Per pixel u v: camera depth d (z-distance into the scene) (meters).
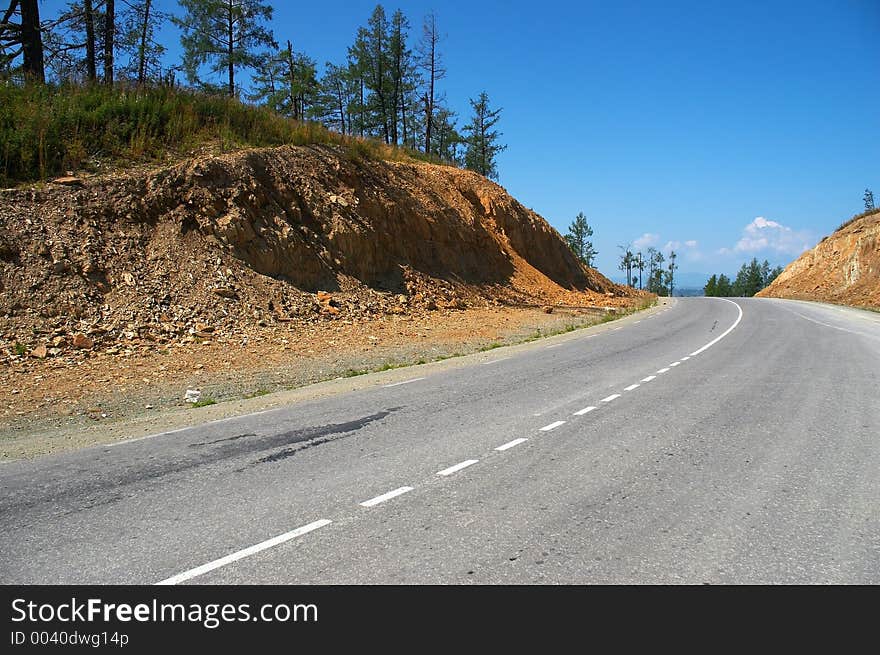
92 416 8.73
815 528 4.34
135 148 19.45
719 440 6.73
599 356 14.11
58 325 13.32
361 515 4.70
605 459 6.06
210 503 5.04
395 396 9.62
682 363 12.80
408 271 24.53
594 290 40.41
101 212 16.62
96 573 3.88
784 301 40.88
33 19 22.00
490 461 6.05
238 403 9.42
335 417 8.22
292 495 5.18
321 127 29.00
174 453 6.63
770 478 5.42
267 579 3.75
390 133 51.56
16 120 17.89
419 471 5.76
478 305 25.67
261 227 19.38
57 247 15.01
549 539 4.20
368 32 47.16
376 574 3.77
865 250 43.41
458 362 13.52
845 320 23.77
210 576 3.80
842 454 6.12
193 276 16.69
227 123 23.62
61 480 5.77
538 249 37.34
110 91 21.77
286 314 17.33
